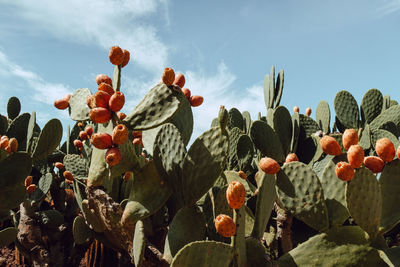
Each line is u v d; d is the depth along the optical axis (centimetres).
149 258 153
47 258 259
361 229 141
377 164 147
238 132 288
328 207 146
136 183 175
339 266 136
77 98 210
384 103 420
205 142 157
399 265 128
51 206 336
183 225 154
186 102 205
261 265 141
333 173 150
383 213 145
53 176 322
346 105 371
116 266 281
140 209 166
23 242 261
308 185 145
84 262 302
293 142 277
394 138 269
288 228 215
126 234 172
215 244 125
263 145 250
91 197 184
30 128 276
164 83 175
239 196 123
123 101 165
